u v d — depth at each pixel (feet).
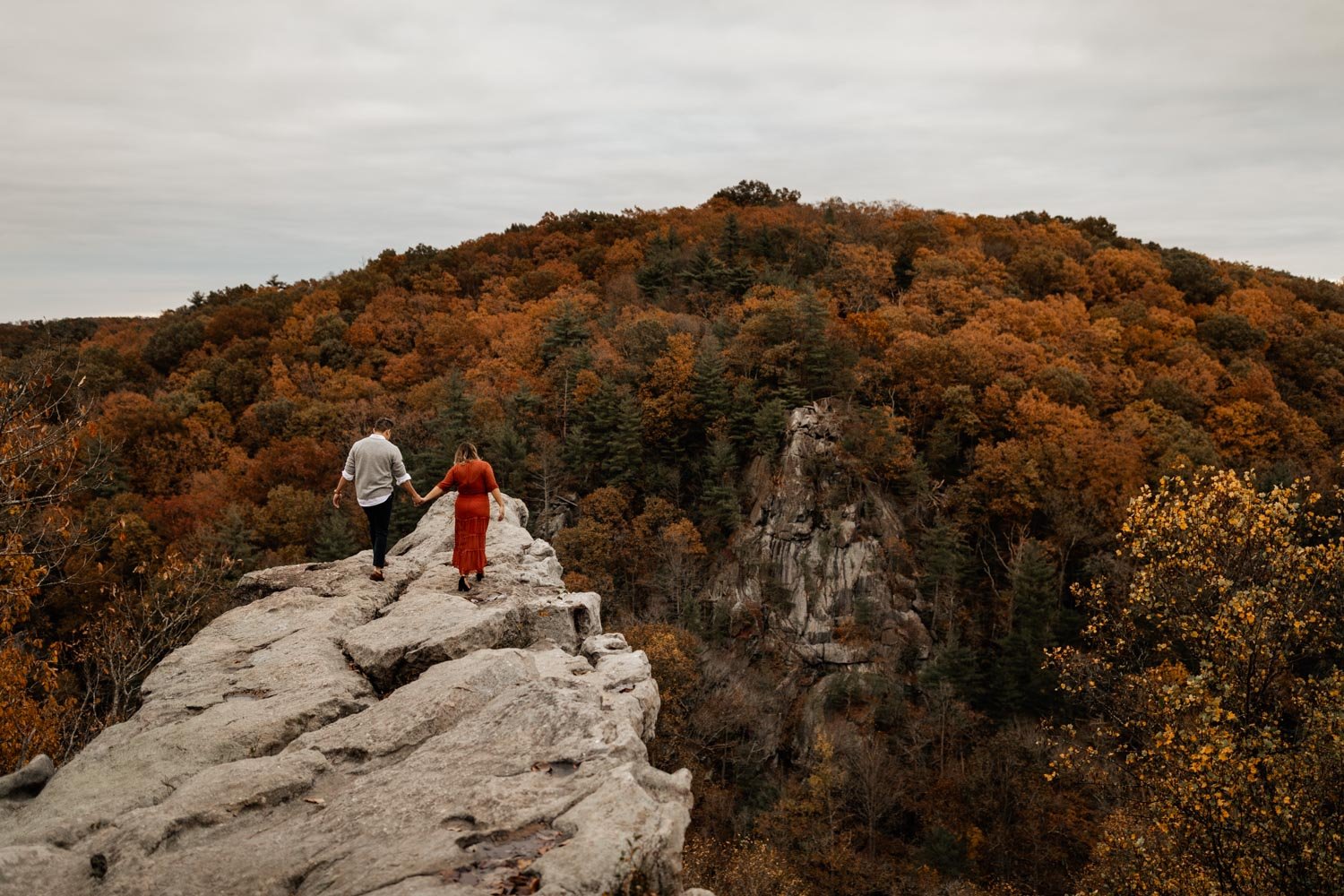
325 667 31.71
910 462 232.94
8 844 20.24
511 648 33.24
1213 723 50.47
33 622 128.77
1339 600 52.75
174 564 64.90
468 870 16.70
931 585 222.69
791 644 219.41
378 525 42.27
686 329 293.23
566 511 242.17
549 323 308.81
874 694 198.70
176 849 19.34
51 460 44.86
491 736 23.85
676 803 20.06
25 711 48.52
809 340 254.47
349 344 338.54
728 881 119.03
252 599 43.06
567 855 16.69
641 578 226.38
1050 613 182.91
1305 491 61.98
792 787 162.40
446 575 42.60
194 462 257.14
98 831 21.01
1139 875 57.93
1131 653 65.26
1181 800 51.06
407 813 19.71
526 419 255.50
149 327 415.44
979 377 249.96
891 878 136.87
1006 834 142.31
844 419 245.45
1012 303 306.14
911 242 380.17
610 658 33.17
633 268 379.14
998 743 156.76
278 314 389.80
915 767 169.89
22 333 215.72
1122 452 211.82
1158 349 296.30
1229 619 53.26
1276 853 46.26
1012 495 221.66
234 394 306.35
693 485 256.93
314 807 21.38
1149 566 60.44
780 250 377.09
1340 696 48.52
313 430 262.06
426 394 272.72
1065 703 164.14
